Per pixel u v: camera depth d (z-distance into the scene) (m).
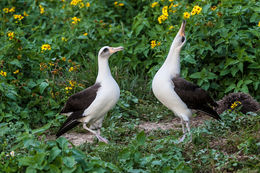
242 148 7.33
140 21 12.42
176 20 12.06
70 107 8.43
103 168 6.13
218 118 8.52
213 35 11.06
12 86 9.56
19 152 7.51
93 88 8.33
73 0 12.65
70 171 5.83
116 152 7.43
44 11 14.16
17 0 14.86
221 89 11.11
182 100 8.25
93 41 12.53
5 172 6.27
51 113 9.77
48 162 5.95
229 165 6.73
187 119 8.38
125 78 11.59
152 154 6.94
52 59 10.83
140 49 11.98
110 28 12.81
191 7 11.73
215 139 8.01
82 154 6.20
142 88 11.60
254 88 10.63
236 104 9.34
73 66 11.28
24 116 9.38
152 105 10.98
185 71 10.89
